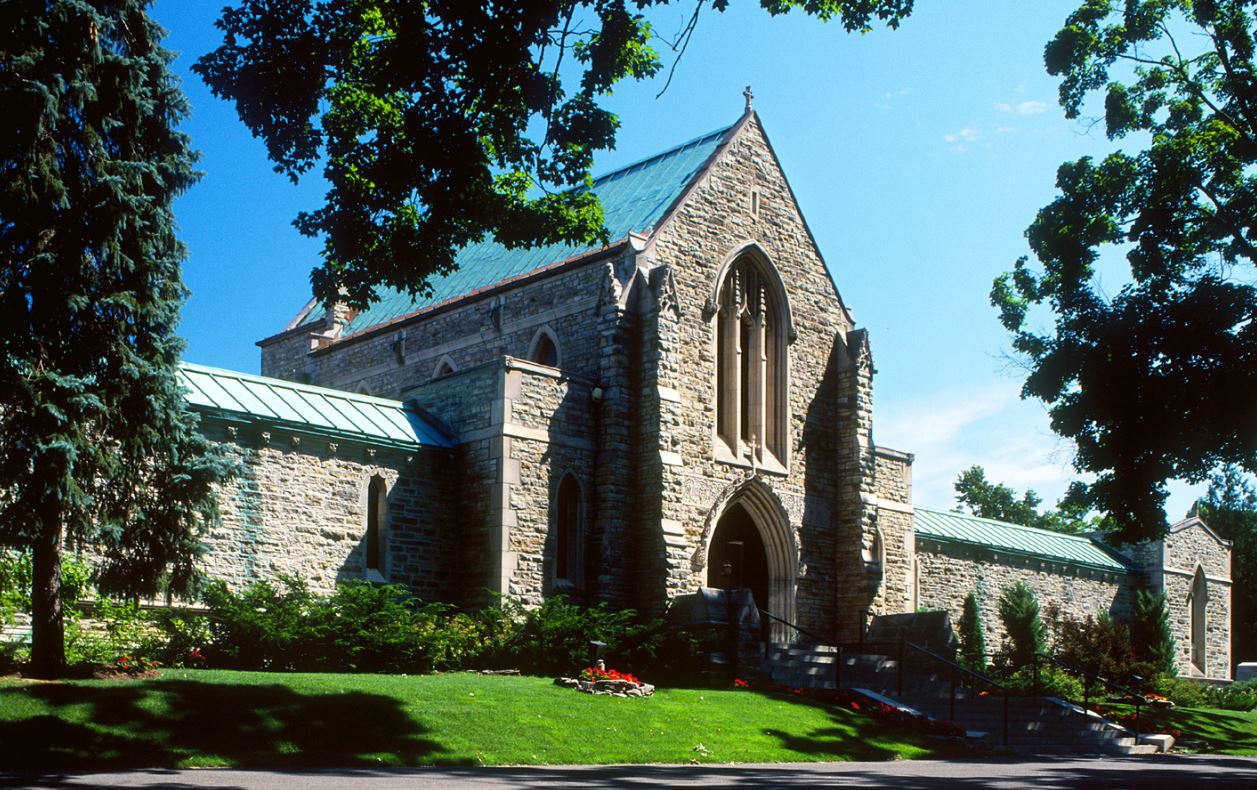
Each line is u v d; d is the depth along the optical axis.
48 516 18.58
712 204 34.41
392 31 19.73
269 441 27.50
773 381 35.53
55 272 18.91
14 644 20.59
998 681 37.00
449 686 21.62
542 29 18.84
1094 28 32.34
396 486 29.64
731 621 29.08
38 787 12.73
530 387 30.53
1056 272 33.25
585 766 17.86
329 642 23.73
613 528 31.03
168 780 13.72
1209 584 57.03
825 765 20.00
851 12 19.89
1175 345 30.59
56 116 18.62
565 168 20.92
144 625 24.34
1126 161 32.44
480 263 39.34
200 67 19.30
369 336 41.00
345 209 20.30
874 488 36.41
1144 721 32.66
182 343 20.56
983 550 46.66
